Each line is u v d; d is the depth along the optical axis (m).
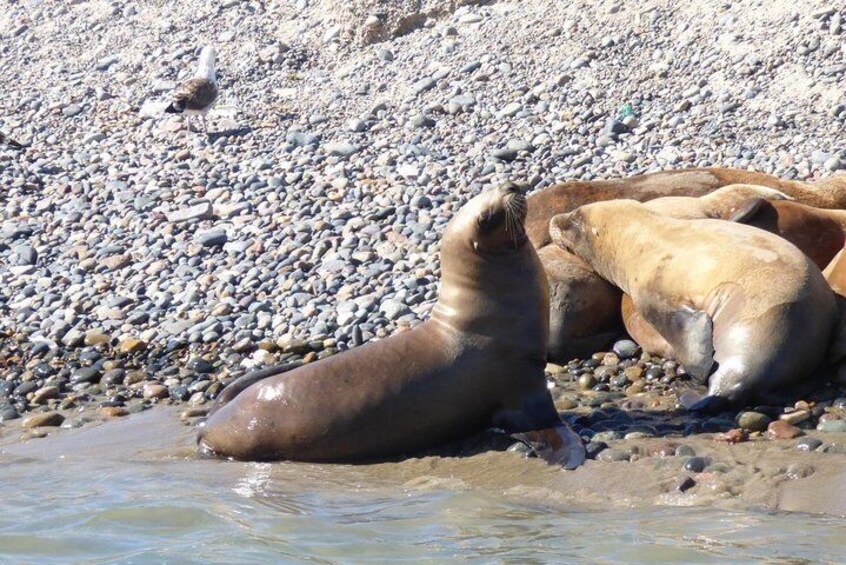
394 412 30.77
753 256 33.34
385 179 56.97
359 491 28.20
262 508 26.73
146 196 58.38
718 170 45.19
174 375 40.47
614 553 22.28
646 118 60.62
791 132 56.66
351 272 47.06
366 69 74.31
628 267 36.94
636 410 32.28
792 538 22.55
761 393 31.08
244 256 50.25
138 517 26.34
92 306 47.59
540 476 28.14
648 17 70.69
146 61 81.56
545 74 67.56
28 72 83.12
